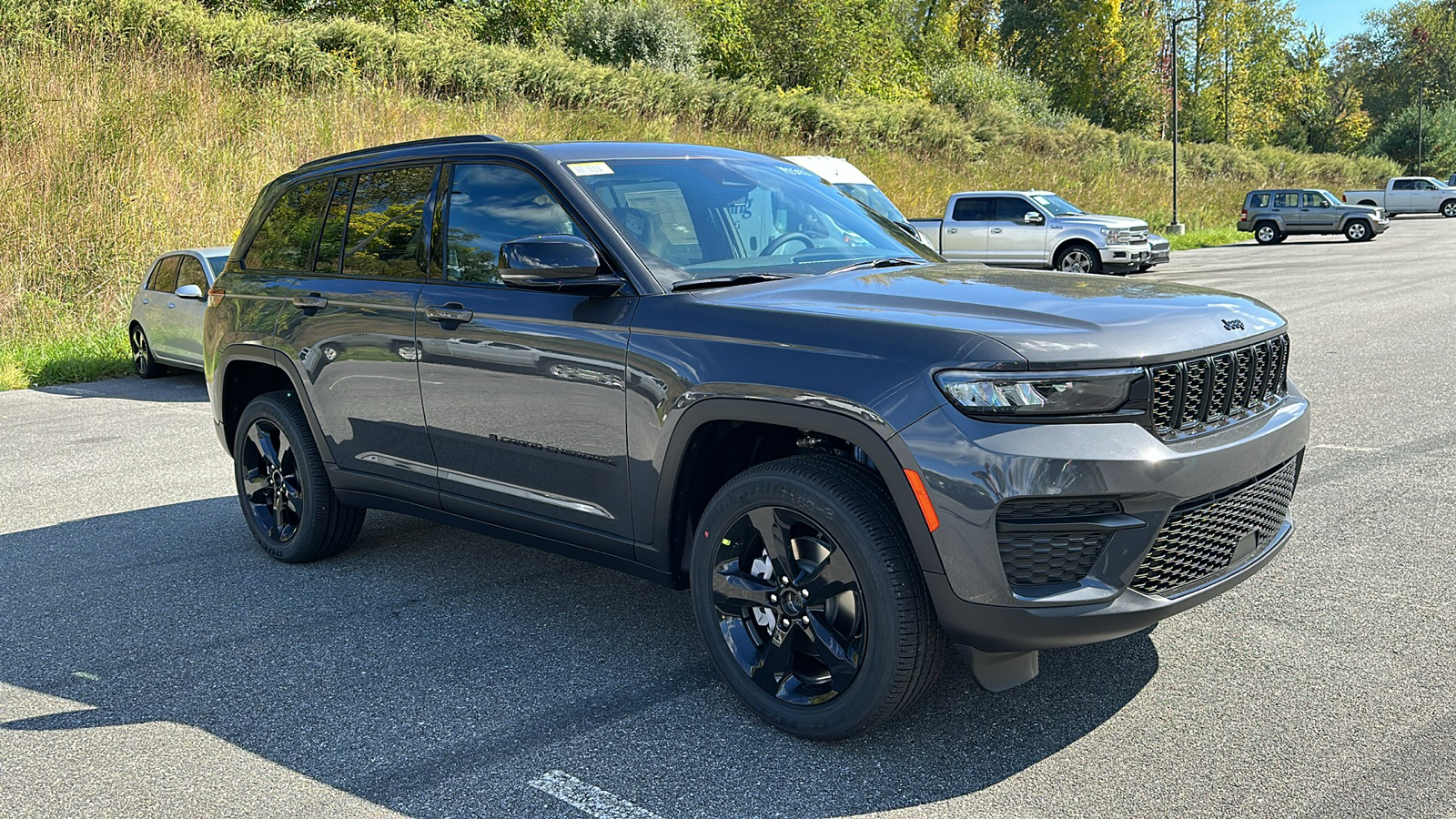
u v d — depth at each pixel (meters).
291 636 4.05
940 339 2.77
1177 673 3.45
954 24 68.75
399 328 4.10
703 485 3.40
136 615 4.33
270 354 4.74
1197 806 2.67
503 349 3.70
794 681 3.14
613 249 3.50
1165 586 2.87
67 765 3.09
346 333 4.34
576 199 3.64
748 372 3.03
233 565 4.95
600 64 33.28
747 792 2.83
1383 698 3.22
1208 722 3.12
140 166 15.54
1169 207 36.09
